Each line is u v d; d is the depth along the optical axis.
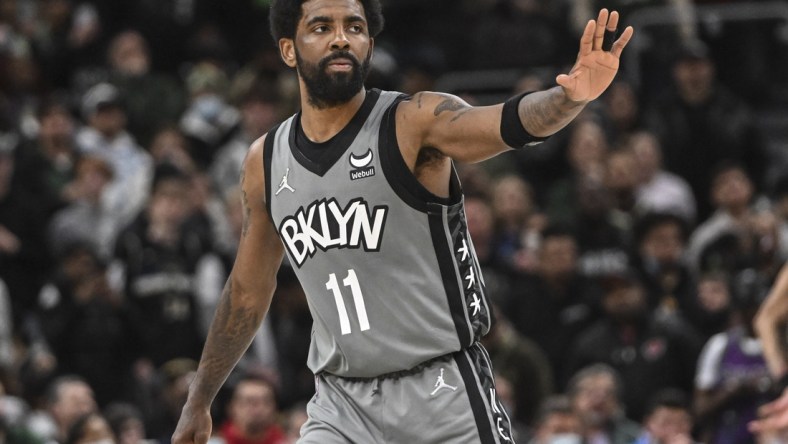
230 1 46.50
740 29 44.03
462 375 13.96
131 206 35.81
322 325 14.37
